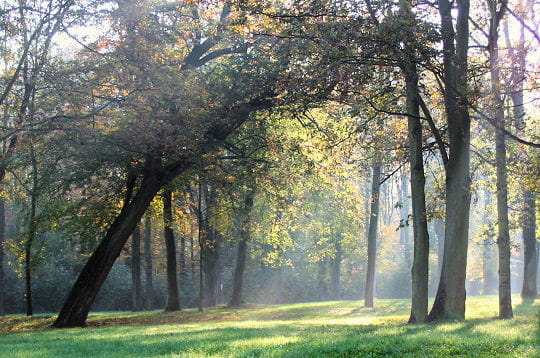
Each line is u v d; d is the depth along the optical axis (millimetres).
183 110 20922
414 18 15578
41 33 20781
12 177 28234
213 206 33000
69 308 23094
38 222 24812
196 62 25359
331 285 59375
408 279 63312
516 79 17281
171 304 32781
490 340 9625
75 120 20516
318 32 15969
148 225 36719
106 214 25969
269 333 13109
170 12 23516
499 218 18094
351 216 35656
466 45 16828
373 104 17594
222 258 50719
